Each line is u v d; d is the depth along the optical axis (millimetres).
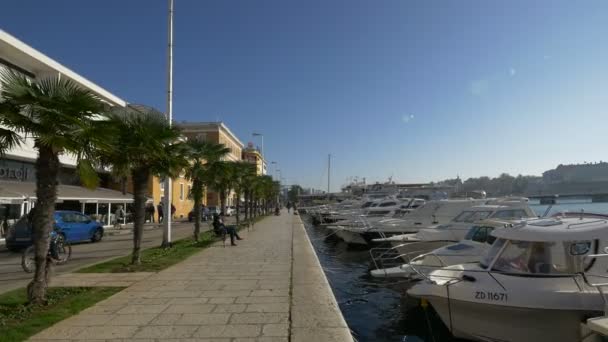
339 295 13703
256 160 116438
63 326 7016
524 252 9016
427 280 9711
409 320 10992
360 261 21812
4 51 27422
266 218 55938
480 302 8570
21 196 24109
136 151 13289
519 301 8219
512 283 8578
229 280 11336
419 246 17094
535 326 8289
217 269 13242
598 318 6969
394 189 58000
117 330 6820
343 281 16094
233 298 9125
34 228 8477
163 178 15820
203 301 8852
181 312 7941
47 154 8438
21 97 7625
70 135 8117
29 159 28516
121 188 43281
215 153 23031
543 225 9406
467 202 23125
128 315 7727
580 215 10766
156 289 10117
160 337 6469
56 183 8578
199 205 23078
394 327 10531
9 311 7922
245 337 6480
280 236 26484
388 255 19125
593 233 8742
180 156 15930
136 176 14414
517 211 18141
